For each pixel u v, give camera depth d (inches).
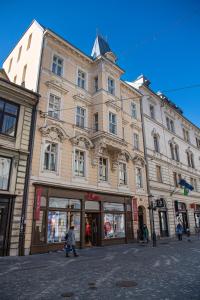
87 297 238.8
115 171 845.8
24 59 834.2
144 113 1107.3
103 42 1079.0
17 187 567.2
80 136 746.2
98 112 811.4
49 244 592.1
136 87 1157.1
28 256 518.9
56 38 780.0
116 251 604.7
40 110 669.3
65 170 687.1
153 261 443.8
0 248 513.0
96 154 768.9
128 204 863.1
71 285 284.5
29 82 745.6
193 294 237.0
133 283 286.0
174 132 1327.5
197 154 1514.5
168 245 748.6
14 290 266.8
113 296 239.6
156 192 1015.0
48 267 395.2
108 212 778.8
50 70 742.5
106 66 882.1
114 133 836.0
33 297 242.2
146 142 1054.4
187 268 369.1
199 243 793.6
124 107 997.8
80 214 695.1
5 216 537.6
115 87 896.3
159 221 999.0
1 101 596.7
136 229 860.6
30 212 576.1
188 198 1258.0
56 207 636.1
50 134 676.7
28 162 603.8
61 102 740.7
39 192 597.3
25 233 552.4
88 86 862.5
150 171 1019.3
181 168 1266.0
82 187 715.4
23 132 616.7
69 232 524.1
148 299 226.4
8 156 573.6
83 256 519.2
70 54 831.7
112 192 803.4
